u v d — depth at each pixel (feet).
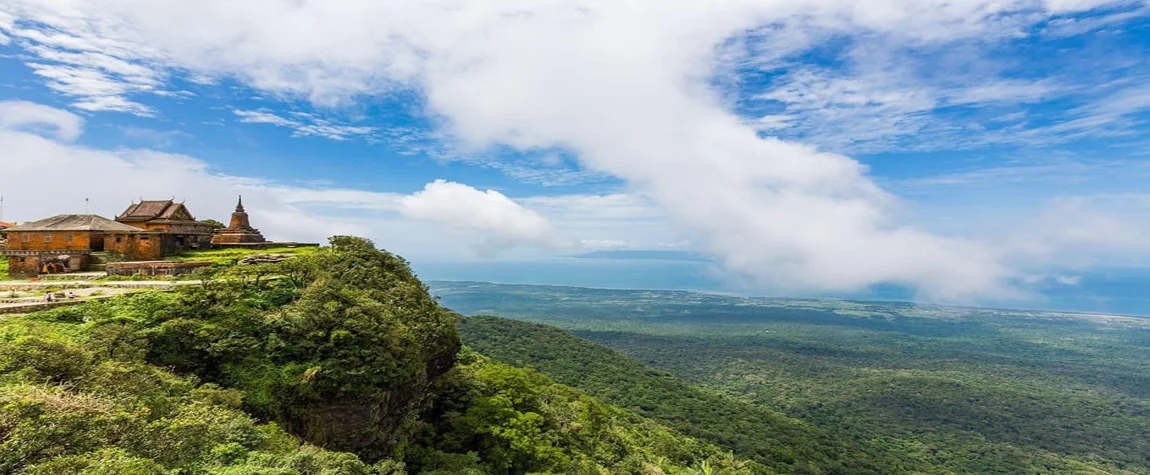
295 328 111.75
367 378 109.81
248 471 67.00
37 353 72.95
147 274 182.60
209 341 103.09
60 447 54.70
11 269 186.50
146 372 85.66
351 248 162.30
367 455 114.62
